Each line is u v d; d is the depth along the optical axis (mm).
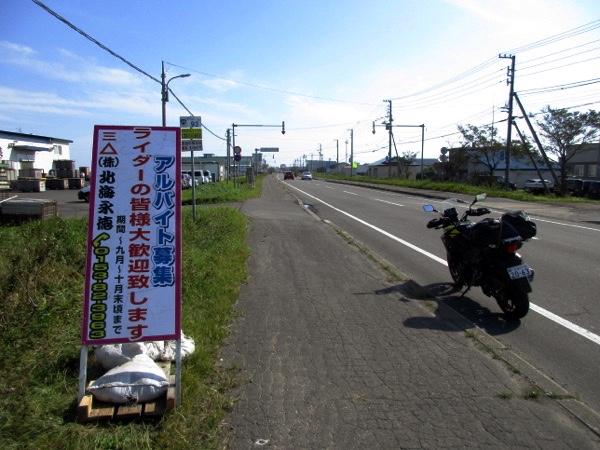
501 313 5746
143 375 3268
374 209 20766
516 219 5445
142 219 3307
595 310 5840
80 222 10266
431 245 10719
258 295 6156
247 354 4258
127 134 3354
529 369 3992
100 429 2957
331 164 156125
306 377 3814
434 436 3021
